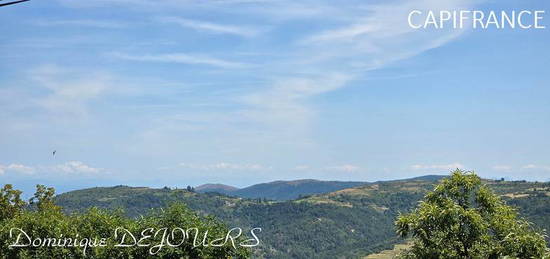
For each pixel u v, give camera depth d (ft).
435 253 52.60
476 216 51.57
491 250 51.75
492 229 53.01
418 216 54.44
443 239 53.67
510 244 50.60
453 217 52.13
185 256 63.26
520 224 53.42
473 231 52.08
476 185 54.85
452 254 52.26
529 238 50.47
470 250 52.85
